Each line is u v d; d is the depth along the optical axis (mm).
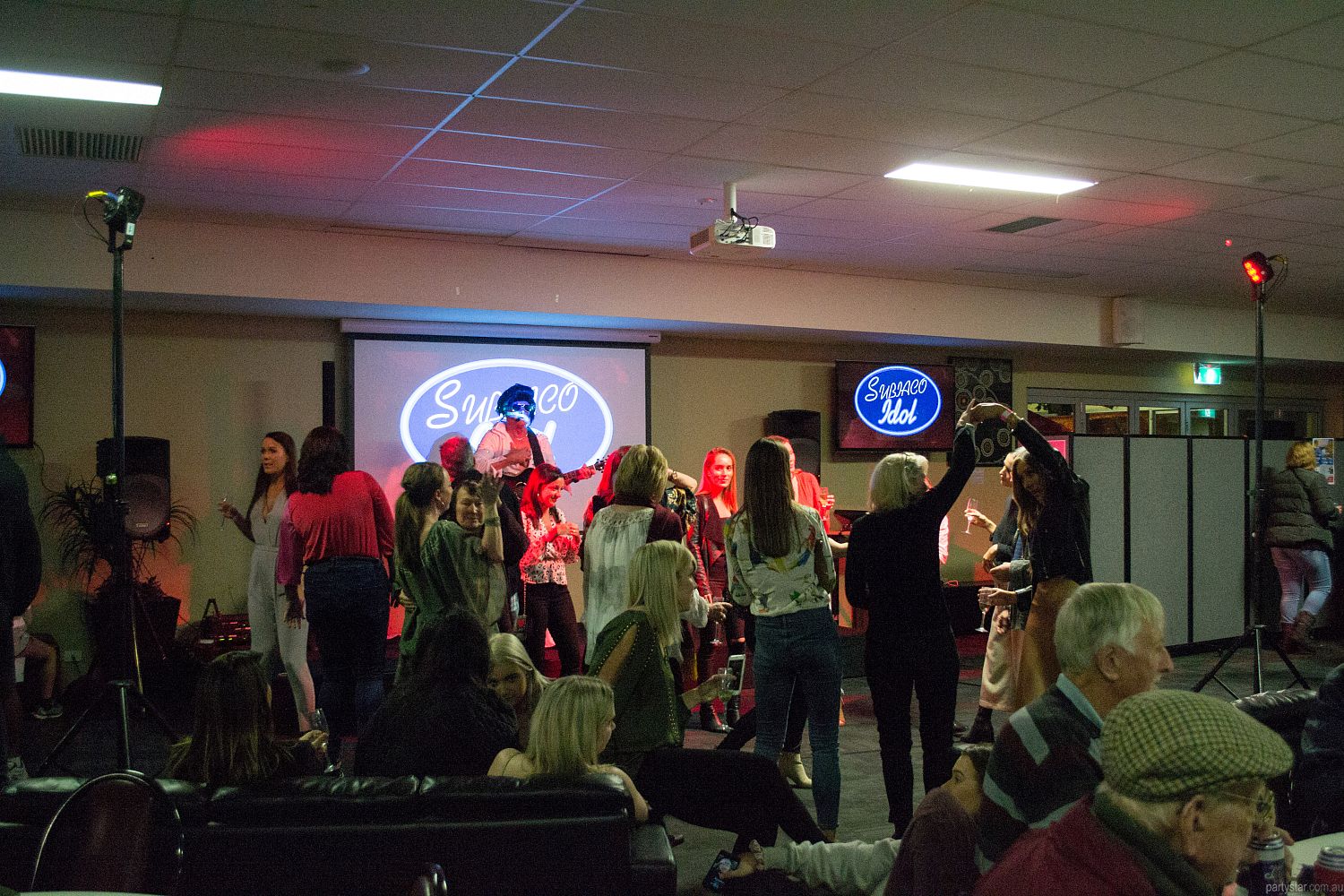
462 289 7805
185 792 2688
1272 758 1415
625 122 5066
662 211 6895
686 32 3990
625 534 4559
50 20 3811
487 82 4492
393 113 4883
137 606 6801
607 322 8633
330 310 7801
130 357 7707
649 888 2787
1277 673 7949
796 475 7434
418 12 3777
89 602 7238
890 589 3957
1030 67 4383
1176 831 1440
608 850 2717
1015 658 5371
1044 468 4547
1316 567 8781
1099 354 11555
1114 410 12406
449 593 4719
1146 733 1451
